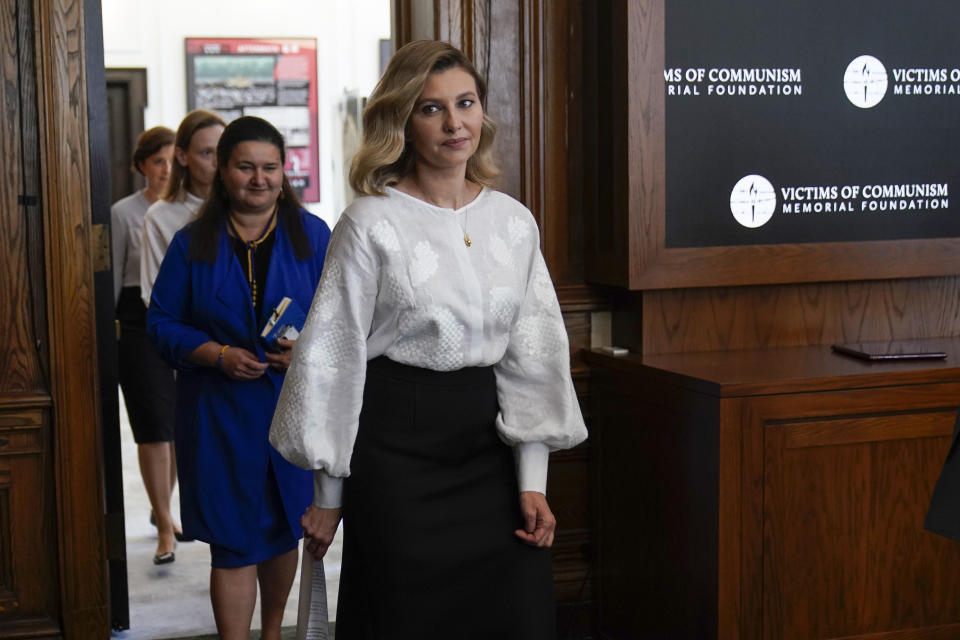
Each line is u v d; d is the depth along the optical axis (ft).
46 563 10.84
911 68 11.28
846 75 11.08
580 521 11.76
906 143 11.33
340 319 7.24
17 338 10.58
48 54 10.32
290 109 29.25
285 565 10.16
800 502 9.43
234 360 9.43
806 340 11.42
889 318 11.66
